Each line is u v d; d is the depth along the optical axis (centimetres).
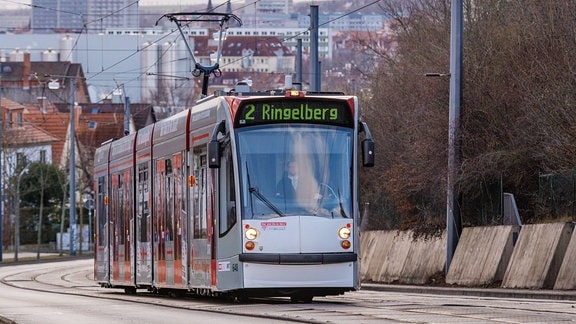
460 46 6034
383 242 7150
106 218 6194
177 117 4781
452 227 6081
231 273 4028
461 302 4103
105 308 4334
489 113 6178
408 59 7900
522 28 6144
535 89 5756
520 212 6138
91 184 16888
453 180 6050
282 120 4062
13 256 14562
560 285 5022
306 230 3978
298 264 3959
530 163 6072
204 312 3838
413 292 5925
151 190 5166
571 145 5534
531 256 5316
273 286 3956
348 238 4016
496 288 5497
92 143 19312
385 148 7962
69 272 10150
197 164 4422
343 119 4100
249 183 4006
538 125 5700
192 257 4459
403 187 6850
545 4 5894
